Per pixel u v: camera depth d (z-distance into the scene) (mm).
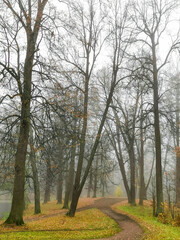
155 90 18438
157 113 18250
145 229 11633
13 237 8914
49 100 12383
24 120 12414
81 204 27297
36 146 12516
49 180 19094
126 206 24359
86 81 17297
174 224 13117
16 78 12086
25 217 19031
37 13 12664
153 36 18969
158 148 17891
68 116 12570
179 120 21625
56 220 14820
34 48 13188
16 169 12391
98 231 11555
